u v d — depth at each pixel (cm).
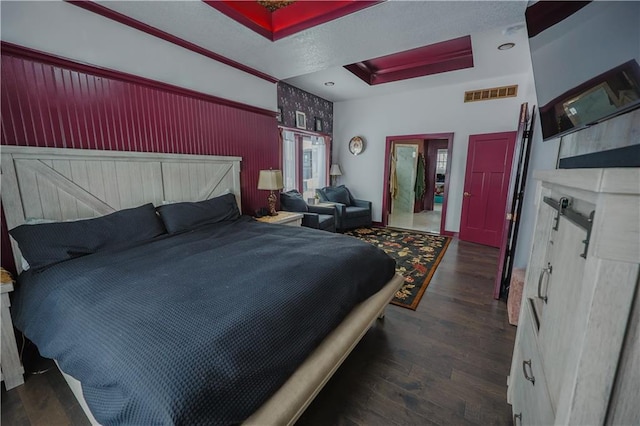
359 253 198
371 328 220
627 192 49
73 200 208
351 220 528
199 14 224
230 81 327
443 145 815
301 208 471
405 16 224
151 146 257
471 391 159
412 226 596
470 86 466
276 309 126
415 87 496
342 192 573
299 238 234
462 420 142
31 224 177
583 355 57
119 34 228
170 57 264
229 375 98
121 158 232
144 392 88
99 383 99
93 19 212
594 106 91
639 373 54
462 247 440
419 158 786
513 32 286
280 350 117
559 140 181
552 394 81
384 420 141
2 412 144
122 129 236
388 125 557
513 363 145
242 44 276
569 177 72
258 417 103
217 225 274
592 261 55
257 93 366
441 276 324
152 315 114
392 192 636
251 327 113
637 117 81
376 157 580
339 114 611
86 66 212
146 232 220
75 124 209
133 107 242
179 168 276
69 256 174
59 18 196
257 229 268
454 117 486
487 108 455
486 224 452
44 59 192
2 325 154
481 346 199
